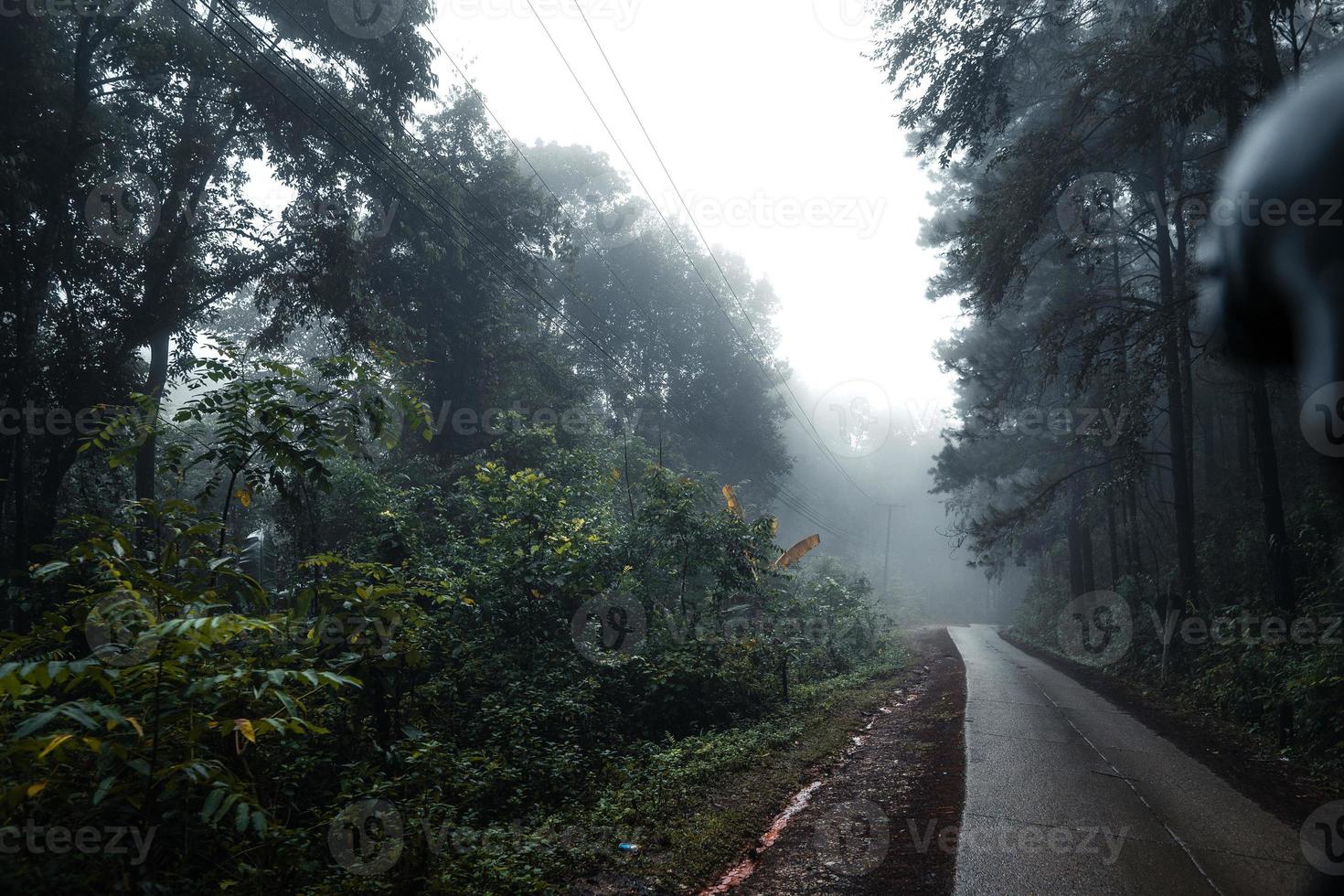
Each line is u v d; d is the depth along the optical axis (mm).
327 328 16453
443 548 11156
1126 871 5570
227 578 6312
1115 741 10531
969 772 8477
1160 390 18578
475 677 9172
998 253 15406
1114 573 26859
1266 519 13648
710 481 19812
